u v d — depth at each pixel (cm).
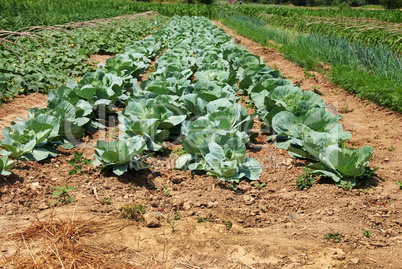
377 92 884
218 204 476
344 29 1648
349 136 590
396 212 456
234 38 2075
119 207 455
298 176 548
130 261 366
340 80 1038
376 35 1413
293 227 435
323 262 374
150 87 768
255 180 541
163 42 1817
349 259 378
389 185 523
